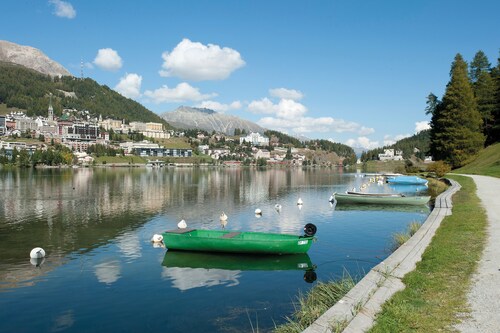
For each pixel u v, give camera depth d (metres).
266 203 58.12
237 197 67.81
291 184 106.00
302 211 48.00
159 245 29.56
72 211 48.88
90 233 34.53
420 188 80.31
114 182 107.44
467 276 13.48
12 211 48.62
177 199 63.97
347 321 10.73
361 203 53.16
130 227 37.69
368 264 23.41
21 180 109.19
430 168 86.00
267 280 20.80
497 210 27.97
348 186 97.44
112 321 15.94
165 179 129.88
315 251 26.67
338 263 23.73
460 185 53.59
